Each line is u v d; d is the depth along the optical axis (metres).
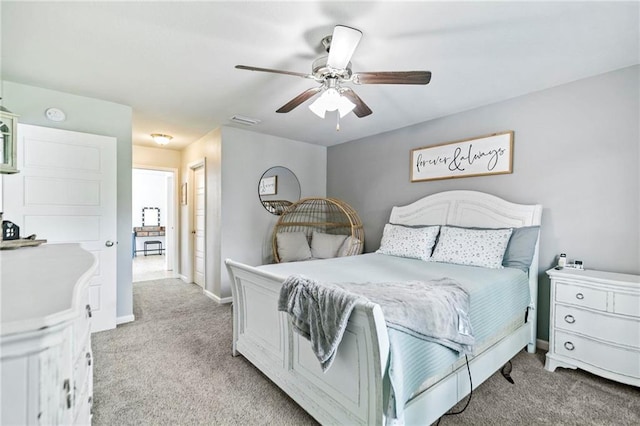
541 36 1.88
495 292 2.02
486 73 2.38
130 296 3.22
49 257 1.35
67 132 2.72
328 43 1.94
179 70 2.37
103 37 1.92
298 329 1.58
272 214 4.45
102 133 3.00
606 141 2.33
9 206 2.46
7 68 2.32
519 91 2.72
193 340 2.74
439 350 1.46
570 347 2.17
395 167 3.97
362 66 2.27
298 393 1.73
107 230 2.92
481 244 2.61
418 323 1.39
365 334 1.32
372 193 4.29
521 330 2.37
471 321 1.76
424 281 1.94
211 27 1.82
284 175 4.57
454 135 3.32
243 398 1.89
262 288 2.07
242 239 4.13
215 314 3.47
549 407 1.81
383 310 1.36
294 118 3.57
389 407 1.24
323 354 1.39
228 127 3.97
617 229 2.28
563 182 2.54
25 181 2.53
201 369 2.23
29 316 0.61
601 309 2.04
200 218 4.76
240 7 1.63
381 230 4.15
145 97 2.92
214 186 4.11
